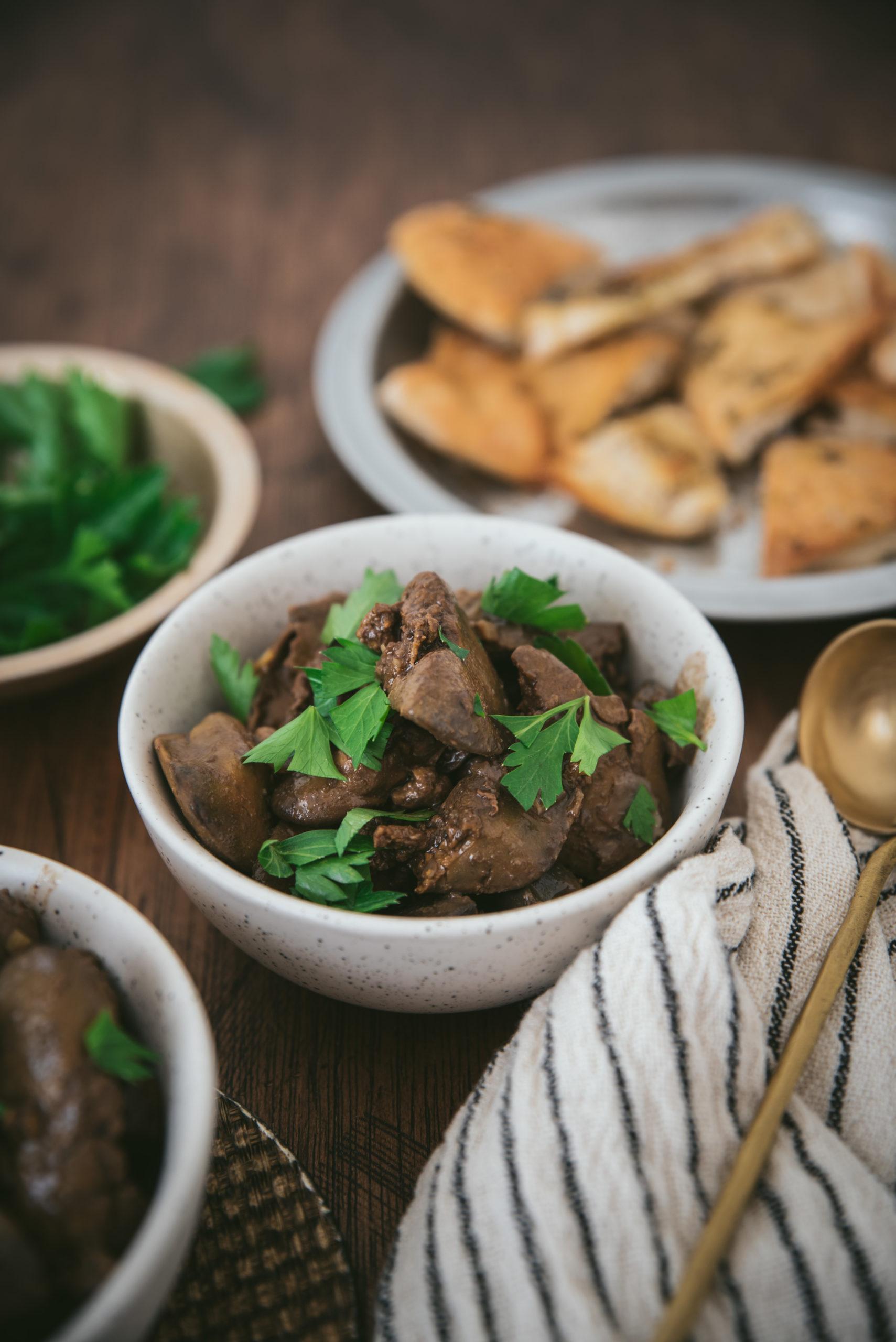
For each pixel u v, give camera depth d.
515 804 0.39
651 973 0.38
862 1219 0.36
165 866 0.46
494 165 0.78
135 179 0.78
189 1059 0.35
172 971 0.37
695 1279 0.35
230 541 0.49
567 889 0.40
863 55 0.87
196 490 0.55
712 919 0.38
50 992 0.36
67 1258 0.35
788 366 0.57
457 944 0.37
